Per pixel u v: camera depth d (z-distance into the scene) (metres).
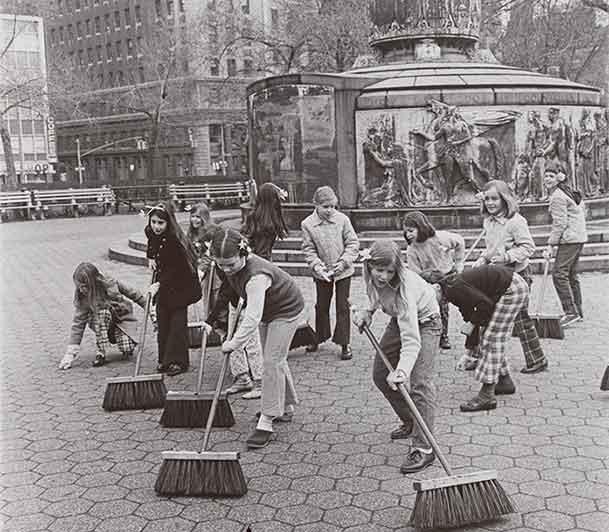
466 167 13.68
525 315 7.07
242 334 5.23
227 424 6.04
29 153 56.62
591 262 12.21
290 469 5.16
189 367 7.81
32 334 9.66
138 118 62.22
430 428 5.07
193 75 47.34
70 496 4.88
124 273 14.39
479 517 4.21
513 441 5.47
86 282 7.94
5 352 8.73
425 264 7.22
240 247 5.42
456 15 15.73
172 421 6.07
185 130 59.53
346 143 13.96
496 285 6.02
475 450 5.33
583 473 4.91
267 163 14.60
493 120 13.72
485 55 16.34
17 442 5.84
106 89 61.84
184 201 32.97
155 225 7.41
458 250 7.40
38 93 39.94
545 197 14.12
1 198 29.17
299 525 4.38
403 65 15.17
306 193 14.20
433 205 13.79
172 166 61.75
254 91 14.75
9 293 12.80
